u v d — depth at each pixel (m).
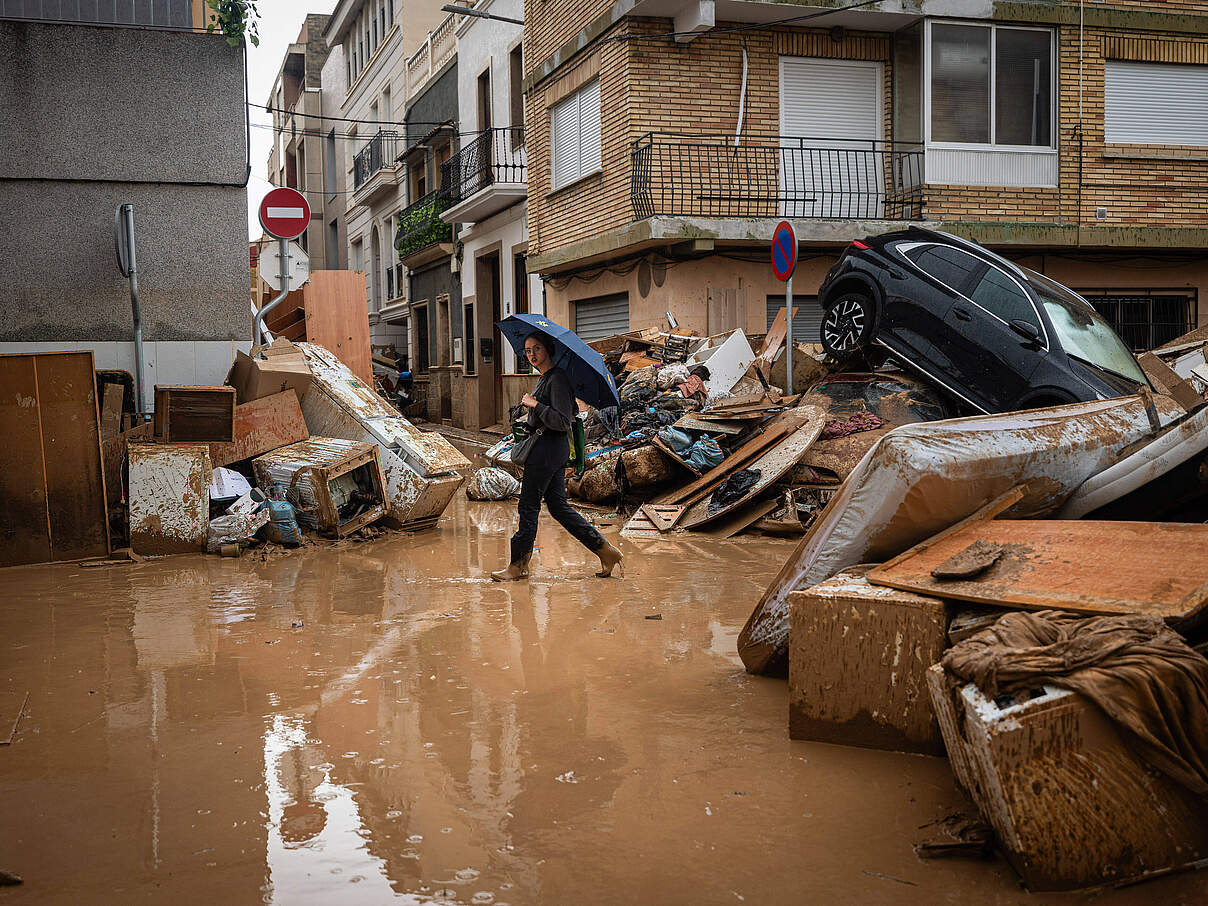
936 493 4.19
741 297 16.66
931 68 16.83
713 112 16.67
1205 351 12.97
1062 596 3.46
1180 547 3.57
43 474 8.09
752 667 4.90
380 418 10.10
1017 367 10.09
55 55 9.98
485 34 24.45
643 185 16.33
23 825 3.30
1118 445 5.05
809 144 17.11
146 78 10.23
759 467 9.86
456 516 11.27
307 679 4.91
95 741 4.08
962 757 3.09
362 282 12.84
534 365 7.54
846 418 10.25
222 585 7.27
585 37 17.67
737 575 7.62
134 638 5.73
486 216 24.92
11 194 9.93
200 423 9.06
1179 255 18.61
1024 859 2.78
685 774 3.67
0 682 4.90
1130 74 17.88
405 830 3.24
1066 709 2.86
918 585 3.85
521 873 2.95
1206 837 2.94
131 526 8.37
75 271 10.12
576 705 4.49
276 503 8.90
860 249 12.03
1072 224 17.56
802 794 3.48
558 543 9.30
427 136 28.56
